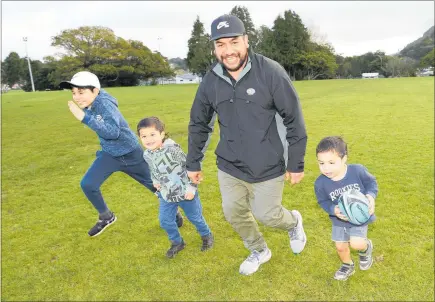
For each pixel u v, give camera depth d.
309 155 6.82
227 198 2.99
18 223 4.32
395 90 20.92
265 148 2.76
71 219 4.39
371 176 2.75
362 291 2.83
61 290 3.04
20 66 68.06
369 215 2.62
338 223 2.83
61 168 6.66
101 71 56.34
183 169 3.22
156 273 3.20
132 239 3.82
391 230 3.69
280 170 2.86
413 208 4.17
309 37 64.94
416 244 3.42
